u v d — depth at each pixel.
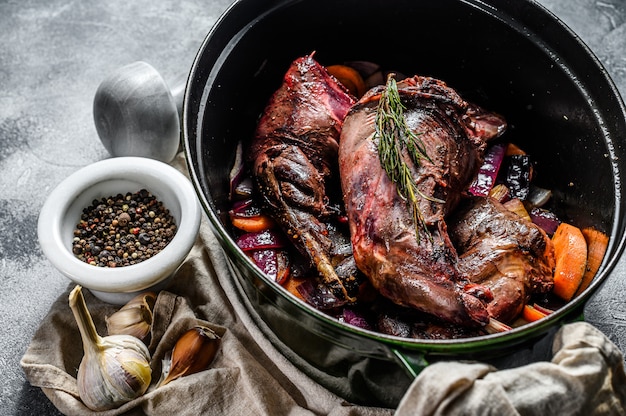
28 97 0.75
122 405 0.56
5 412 0.58
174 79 0.72
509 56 0.62
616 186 0.54
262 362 0.59
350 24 0.65
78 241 0.60
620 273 0.63
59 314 0.59
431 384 0.44
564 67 0.59
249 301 0.58
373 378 0.52
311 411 0.56
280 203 0.57
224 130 0.61
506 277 0.54
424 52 0.66
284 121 0.59
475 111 0.64
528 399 0.44
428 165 0.53
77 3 0.82
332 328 0.47
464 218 0.57
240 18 0.60
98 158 0.71
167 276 0.59
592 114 0.57
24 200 0.68
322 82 0.60
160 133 0.66
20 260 0.65
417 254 0.51
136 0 0.82
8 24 0.80
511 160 0.64
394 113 0.53
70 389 0.56
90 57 0.78
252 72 0.63
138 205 0.62
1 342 0.61
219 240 0.52
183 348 0.57
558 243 0.59
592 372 0.45
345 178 0.55
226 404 0.56
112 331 0.58
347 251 0.57
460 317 0.50
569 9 0.80
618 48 0.77
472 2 0.61
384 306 0.54
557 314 0.46
